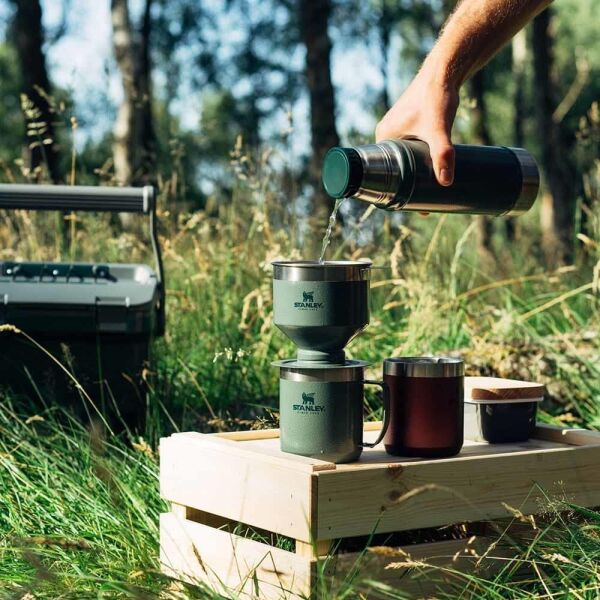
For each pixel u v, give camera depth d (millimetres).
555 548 1579
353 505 1475
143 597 1429
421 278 2717
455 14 1593
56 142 6426
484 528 1589
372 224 3111
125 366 2092
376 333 2723
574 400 2359
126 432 2115
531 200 1607
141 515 1766
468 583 1479
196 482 1604
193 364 2570
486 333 2566
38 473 1926
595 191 3262
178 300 2662
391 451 1580
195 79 17047
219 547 1566
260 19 17172
